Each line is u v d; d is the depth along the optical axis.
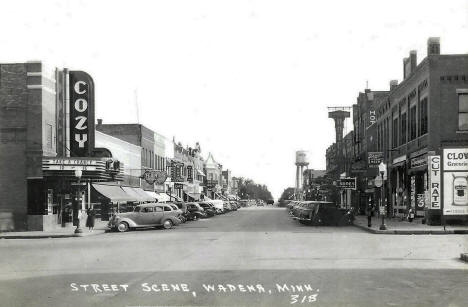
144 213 38.53
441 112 37.38
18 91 38.66
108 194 47.16
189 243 25.69
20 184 38.38
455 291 12.19
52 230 37.69
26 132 38.53
